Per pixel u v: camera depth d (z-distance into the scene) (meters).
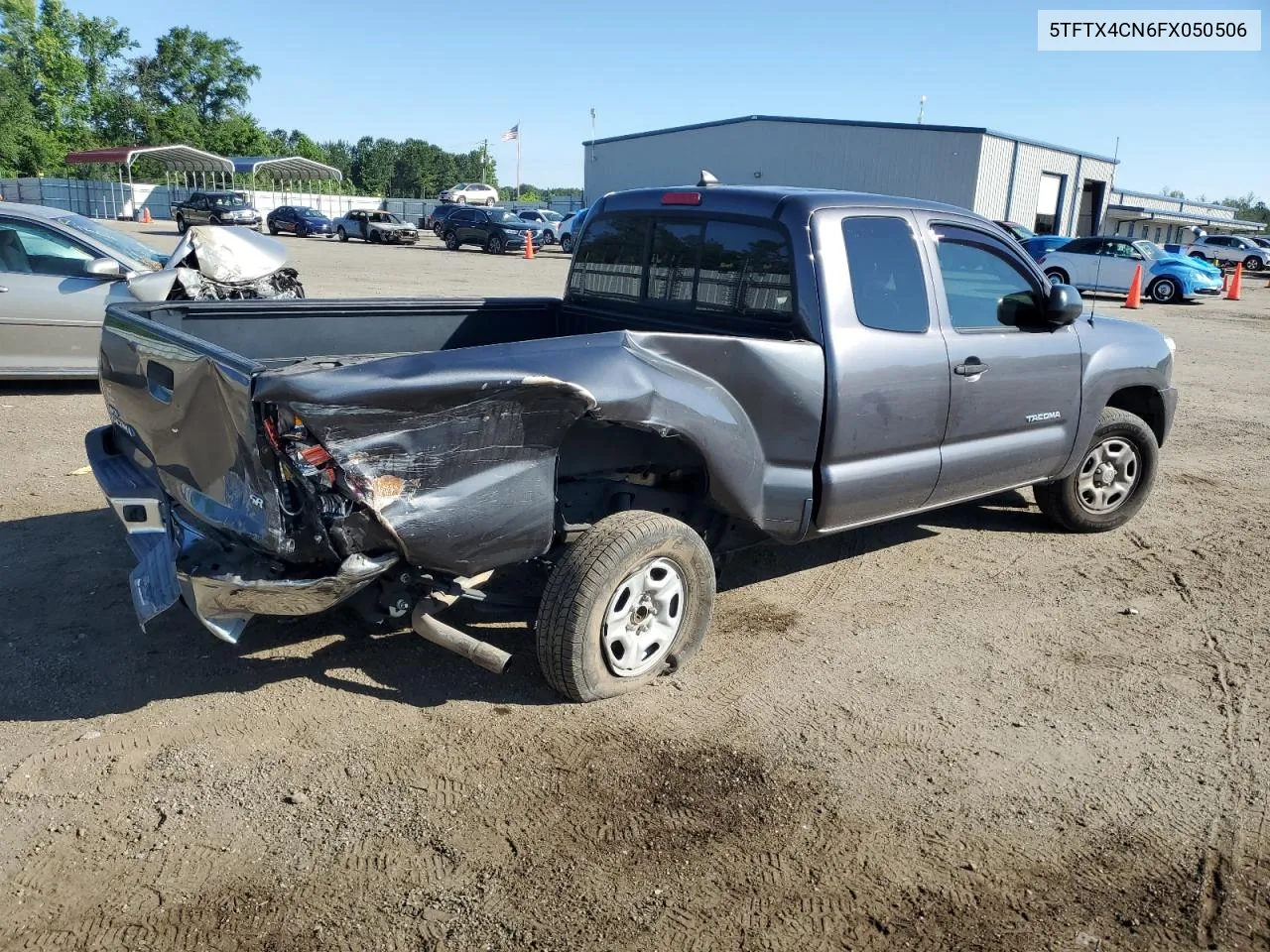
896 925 2.67
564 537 3.87
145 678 3.82
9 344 8.22
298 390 2.90
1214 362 13.99
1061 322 4.95
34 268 8.50
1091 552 5.68
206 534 3.37
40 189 56.75
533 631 4.27
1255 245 44.16
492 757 3.38
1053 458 5.30
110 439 4.35
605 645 3.66
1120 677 4.15
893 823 3.11
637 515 3.68
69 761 3.27
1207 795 3.31
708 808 3.15
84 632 4.16
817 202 4.15
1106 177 45.00
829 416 4.10
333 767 3.29
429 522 3.20
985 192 37.78
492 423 3.26
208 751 3.36
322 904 2.68
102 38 79.88
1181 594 5.09
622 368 3.51
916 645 4.40
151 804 3.07
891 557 5.50
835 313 4.09
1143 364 5.64
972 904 2.76
